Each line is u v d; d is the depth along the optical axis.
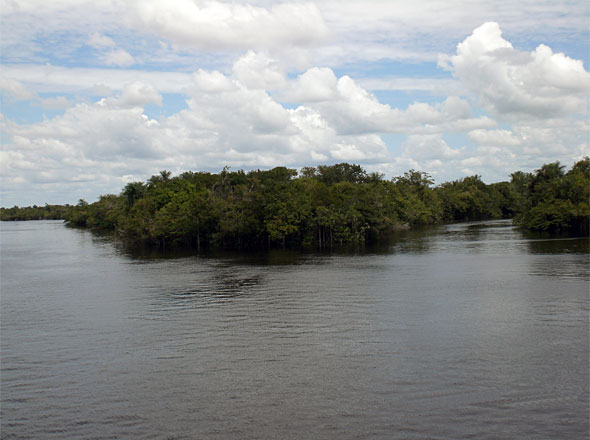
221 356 33.28
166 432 23.00
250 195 126.12
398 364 30.62
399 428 22.64
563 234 129.75
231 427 23.27
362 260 86.25
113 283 67.69
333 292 54.66
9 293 62.00
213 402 26.02
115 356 34.16
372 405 25.00
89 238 177.38
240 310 46.88
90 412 25.33
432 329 38.25
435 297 50.41
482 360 30.95
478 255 87.12
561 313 42.16
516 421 23.00
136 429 23.38
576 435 21.70
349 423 23.25
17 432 23.42
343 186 156.88
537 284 55.78
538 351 32.41
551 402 24.83
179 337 38.25
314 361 31.64
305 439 21.95
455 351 32.81
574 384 26.92
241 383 28.41
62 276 77.06
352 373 29.34
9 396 27.69
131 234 150.50
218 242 129.12
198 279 68.31
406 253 95.88
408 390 26.67
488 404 24.75
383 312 44.28
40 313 49.12
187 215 130.50
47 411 25.61
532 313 42.44
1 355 35.16
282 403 25.59
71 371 31.42
